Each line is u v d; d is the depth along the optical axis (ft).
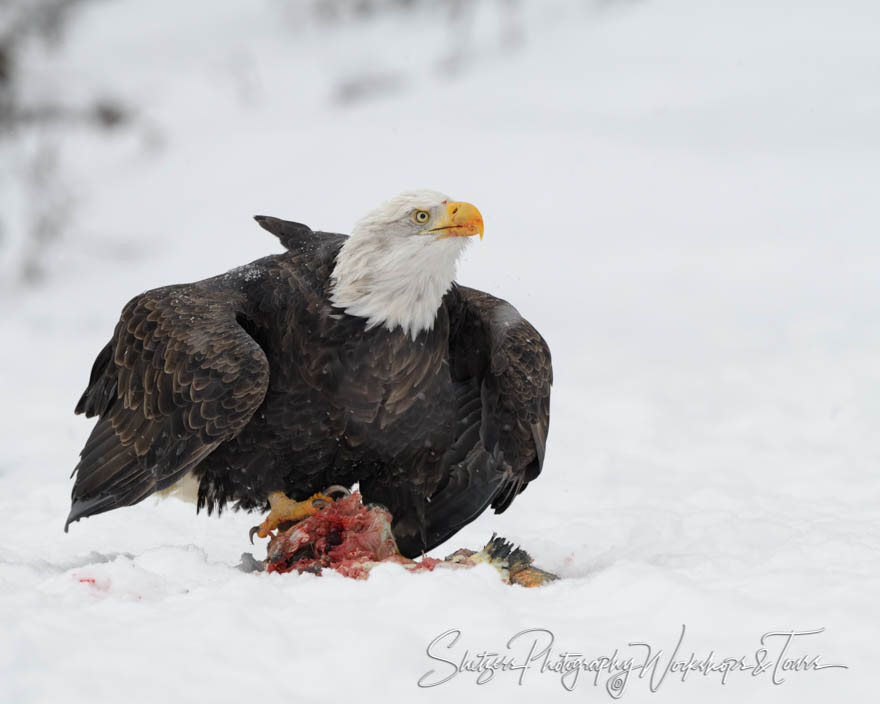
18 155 175.42
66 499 52.19
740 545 42.22
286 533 38.22
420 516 41.83
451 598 28.73
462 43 257.34
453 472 43.52
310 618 27.86
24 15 192.85
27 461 59.62
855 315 96.84
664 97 220.02
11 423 68.33
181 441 37.42
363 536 38.27
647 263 126.52
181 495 43.27
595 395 74.64
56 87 200.54
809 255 124.88
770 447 62.64
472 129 202.08
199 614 27.35
